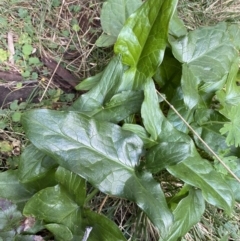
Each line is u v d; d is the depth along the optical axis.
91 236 0.40
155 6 0.43
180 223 0.42
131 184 0.39
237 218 0.53
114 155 0.39
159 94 0.47
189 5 0.62
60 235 0.39
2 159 0.48
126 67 0.46
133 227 0.48
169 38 0.49
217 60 0.49
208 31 0.50
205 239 0.51
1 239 0.40
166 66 0.51
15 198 0.43
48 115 0.37
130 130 0.42
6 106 0.51
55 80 0.54
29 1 0.56
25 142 0.49
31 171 0.41
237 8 0.65
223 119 0.48
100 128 0.39
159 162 0.40
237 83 0.58
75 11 0.58
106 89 0.44
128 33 0.45
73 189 0.40
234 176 0.45
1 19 0.54
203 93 0.50
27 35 0.54
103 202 0.46
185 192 0.45
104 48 0.56
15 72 0.53
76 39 0.56
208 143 0.47
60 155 0.37
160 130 0.43
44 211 0.40
